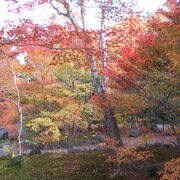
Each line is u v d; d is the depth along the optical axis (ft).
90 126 68.95
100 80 41.57
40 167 40.60
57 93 56.75
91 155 42.70
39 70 57.06
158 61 26.78
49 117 57.47
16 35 27.30
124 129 61.67
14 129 66.33
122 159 30.83
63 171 37.58
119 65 30.78
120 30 36.19
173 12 24.16
